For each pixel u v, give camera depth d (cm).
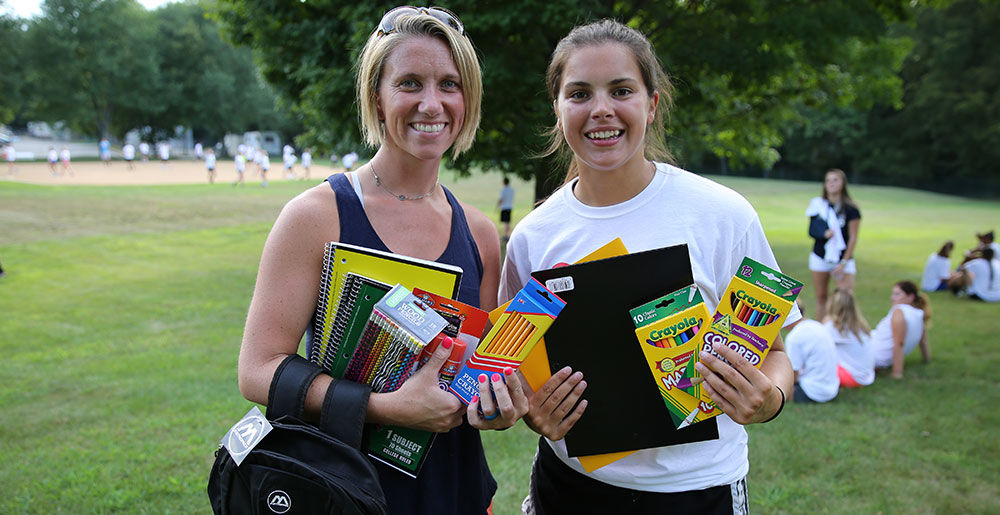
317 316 159
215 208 2081
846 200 710
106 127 5134
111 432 439
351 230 162
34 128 6731
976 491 349
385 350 151
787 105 1296
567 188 187
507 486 358
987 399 490
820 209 716
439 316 150
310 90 897
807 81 1228
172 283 1035
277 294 156
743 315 153
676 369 160
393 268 155
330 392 146
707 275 171
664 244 171
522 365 166
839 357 527
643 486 170
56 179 2944
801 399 490
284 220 159
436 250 172
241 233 1616
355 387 148
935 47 3988
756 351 152
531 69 831
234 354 642
